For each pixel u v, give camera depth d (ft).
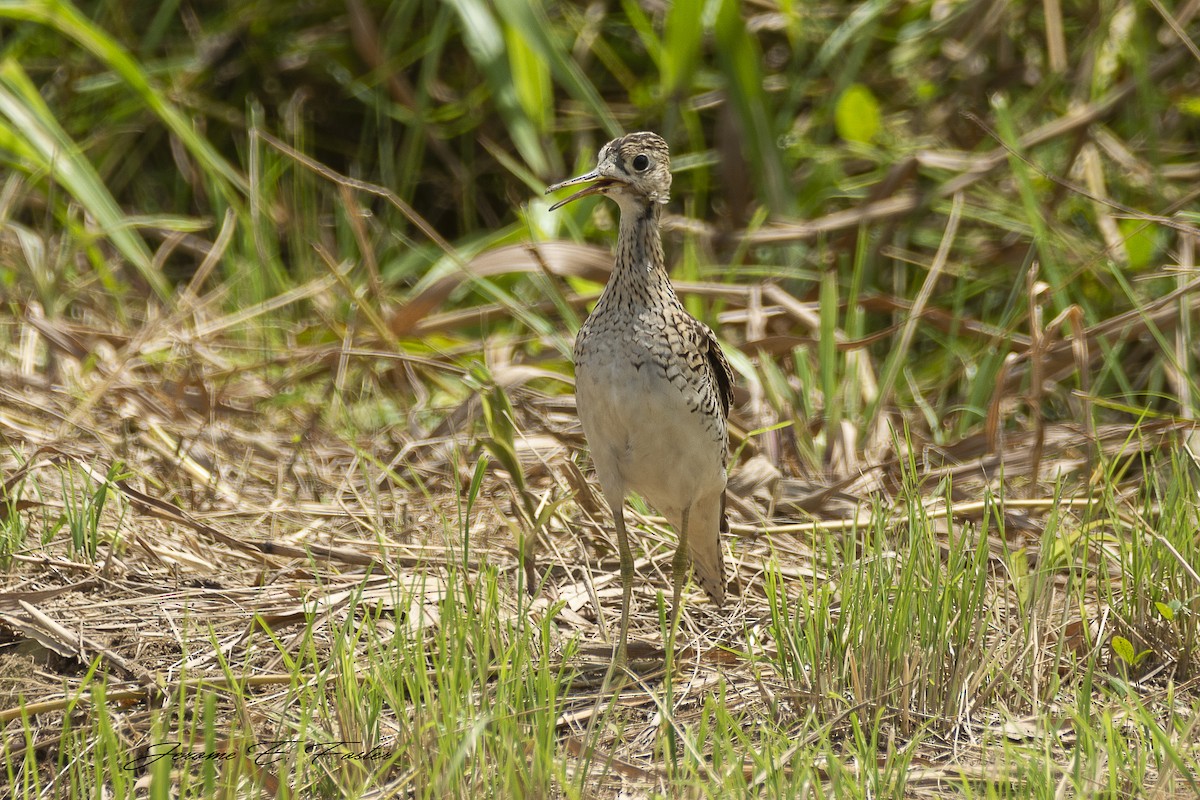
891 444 36.37
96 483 32.32
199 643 25.46
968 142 47.34
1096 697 23.90
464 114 51.67
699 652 25.63
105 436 35.70
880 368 43.32
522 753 19.25
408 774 19.74
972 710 23.15
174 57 54.34
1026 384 38.70
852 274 44.14
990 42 48.37
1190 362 37.01
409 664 22.41
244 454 36.76
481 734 19.97
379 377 42.29
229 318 42.42
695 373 24.99
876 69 50.29
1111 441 35.91
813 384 40.09
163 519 29.60
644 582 29.68
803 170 48.91
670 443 24.99
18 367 40.78
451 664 23.03
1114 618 25.52
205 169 48.83
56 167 43.50
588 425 25.52
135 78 44.11
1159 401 38.37
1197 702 22.47
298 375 40.52
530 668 22.12
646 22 46.98
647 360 24.50
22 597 25.63
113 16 53.26
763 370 37.29
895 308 40.75
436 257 45.68
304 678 23.07
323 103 54.75
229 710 22.88
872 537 30.63
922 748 22.15
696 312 40.73
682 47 45.09
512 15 43.55
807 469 35.86
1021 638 24.20
